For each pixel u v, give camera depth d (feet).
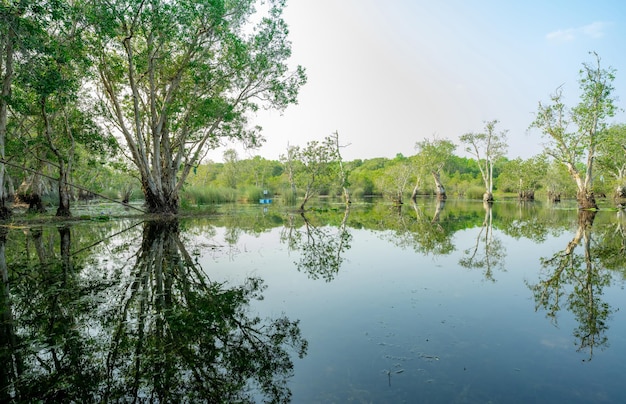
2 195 55.11
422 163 156.76
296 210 90.68
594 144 82.89
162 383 12.10
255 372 12.53
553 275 25.77
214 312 18.26
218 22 54.90
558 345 14.34
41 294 20.88
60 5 38.55
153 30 50.19
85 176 117.50
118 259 30.12
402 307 18.92
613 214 76.02
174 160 70.59
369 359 13.30
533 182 153.89
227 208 95.20
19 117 64.95
